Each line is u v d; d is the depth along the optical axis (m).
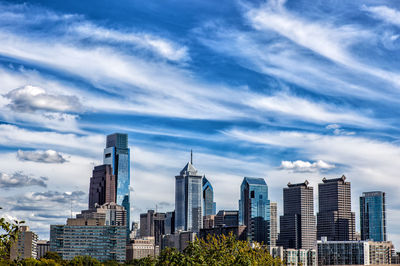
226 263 159.88
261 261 172.62
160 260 181.62
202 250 167.62
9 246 51.69
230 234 173.12
